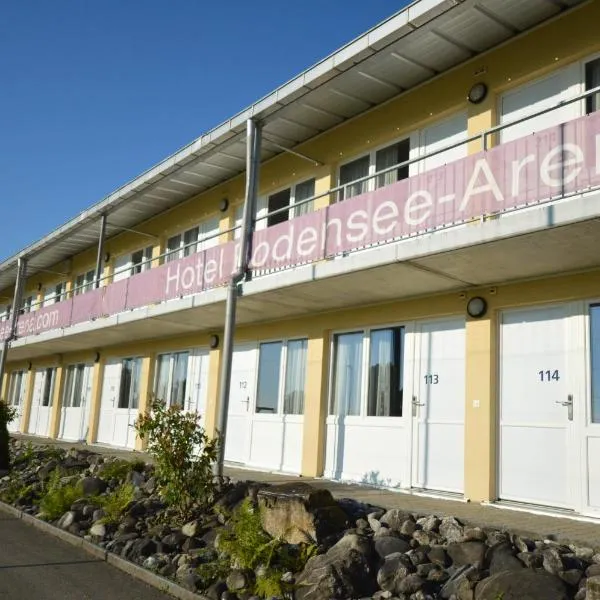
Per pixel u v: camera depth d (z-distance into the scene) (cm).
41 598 545
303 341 1138
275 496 663
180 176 1376
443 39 868
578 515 717
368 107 1052
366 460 975
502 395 816
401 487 913
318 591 521
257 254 987
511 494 783
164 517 774
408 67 935
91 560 684
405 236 787
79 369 1969
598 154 609
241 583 555
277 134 1150
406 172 995
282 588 531
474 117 890
